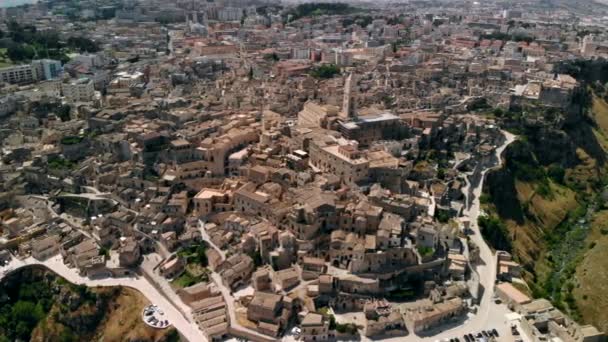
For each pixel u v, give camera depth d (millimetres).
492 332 190000
